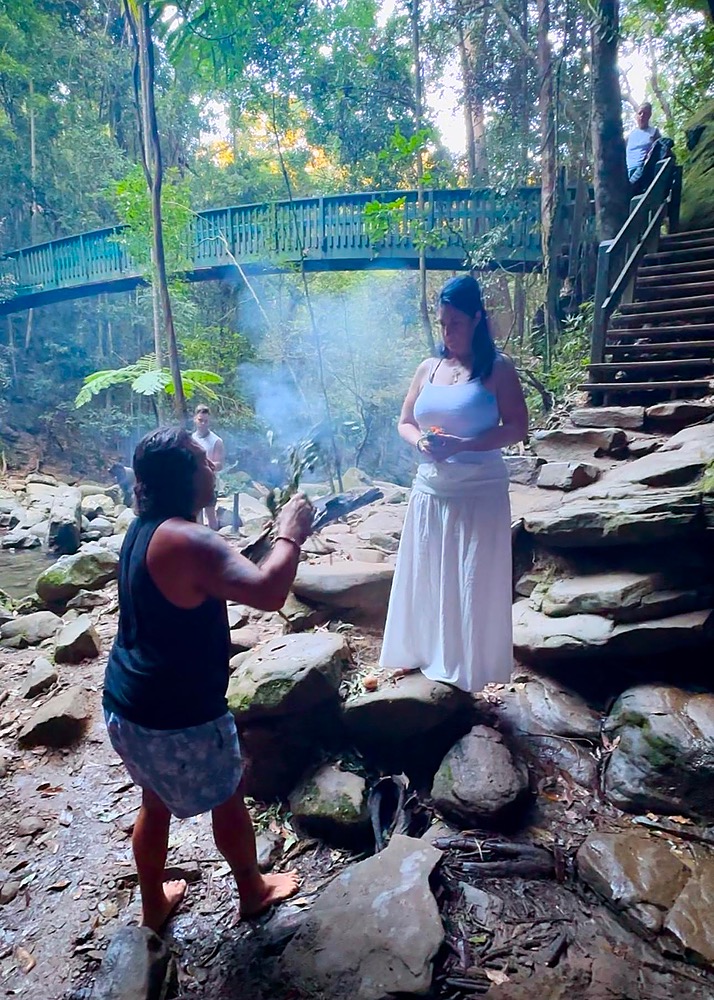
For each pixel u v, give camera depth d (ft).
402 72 39.93
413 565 8.20
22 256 42.24
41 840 7.91
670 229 25.58
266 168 52.03
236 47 19.43
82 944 6.41
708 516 8.87
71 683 11.32
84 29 53.36
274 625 11.54
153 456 5.33
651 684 8.37
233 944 6.25
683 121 43.83
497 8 32.42
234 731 5.93
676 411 14.82
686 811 7.06
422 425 7.77
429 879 6.26
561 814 7.36
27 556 24.57
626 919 5.96
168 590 5.17
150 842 6.09
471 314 7.20
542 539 10.16
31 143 49.47
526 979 5.49
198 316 46.60
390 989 5.32
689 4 35.60
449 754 7.89
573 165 31.63
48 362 51.03
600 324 18.07
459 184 39.99
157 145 16.19
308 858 7.32
